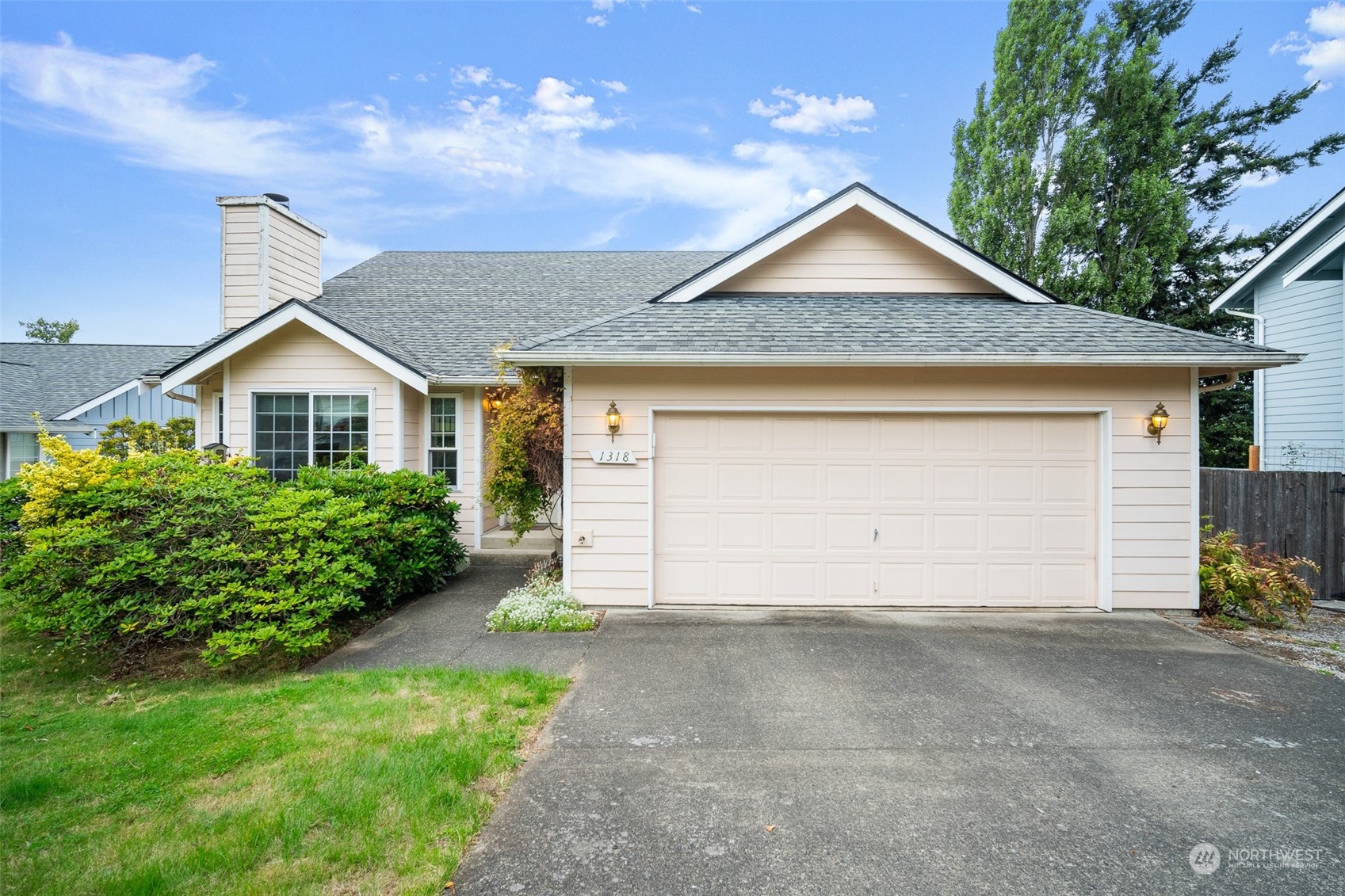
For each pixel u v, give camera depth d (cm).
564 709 445
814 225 834
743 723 423
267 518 564
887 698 467
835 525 727
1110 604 706
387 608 720
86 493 575
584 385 719
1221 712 443
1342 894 262
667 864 280
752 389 720
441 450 1064
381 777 341
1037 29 1628
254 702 455
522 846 292
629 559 721
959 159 1795
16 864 278
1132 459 706
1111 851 290
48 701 487
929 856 286
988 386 714
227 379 971
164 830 302
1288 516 802
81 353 1934
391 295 1285
